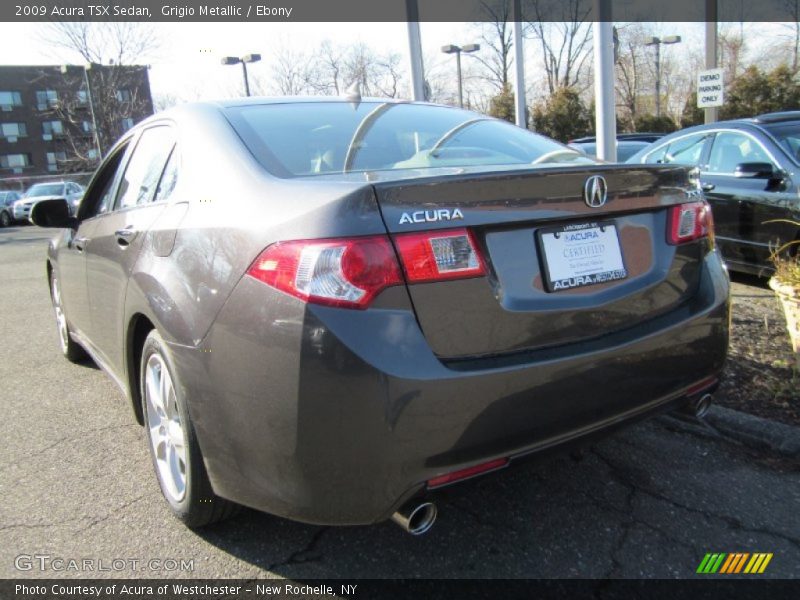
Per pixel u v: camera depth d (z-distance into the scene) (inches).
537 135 129.3
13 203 1096.8
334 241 73.2
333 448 73.0
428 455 73.7
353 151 102.1
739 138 235.1
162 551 96.6
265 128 104.8
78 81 1493.6
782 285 142.1
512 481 114.0
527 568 91.2
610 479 113.5
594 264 87.5
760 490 108.7
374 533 100.3
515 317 79.9
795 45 1229.7
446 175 77.0
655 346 88.8
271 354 74.8
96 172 152.1
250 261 79.3
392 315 73.0
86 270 140.6
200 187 97.4
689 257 98.2
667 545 95.1
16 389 171.2
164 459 105.2
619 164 92.0
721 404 134.6
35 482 118.5
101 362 146.0
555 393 79.9
